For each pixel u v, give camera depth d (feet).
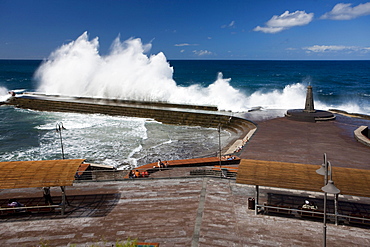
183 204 44.65
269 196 46.44
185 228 38.11
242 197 46.57
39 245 35.37
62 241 36.04
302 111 112.78
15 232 38.14
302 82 288.10
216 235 36.52
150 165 66.13
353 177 38.99
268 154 69.15
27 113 145.59
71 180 39.32
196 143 92.63
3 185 38.37
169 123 122.21
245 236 36.37
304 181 38.55
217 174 57.62
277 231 37.50
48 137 101.19
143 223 39.50
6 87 256.93
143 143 93.35
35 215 42.14
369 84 262.26
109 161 77.82
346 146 75.10
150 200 46.11
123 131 108.58
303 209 41.09
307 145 76.02
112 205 44.73
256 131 91.25
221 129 110.73
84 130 110.22
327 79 313.32
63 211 41.96
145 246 34.27
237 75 401.29
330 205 43.50
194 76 396.57
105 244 33.83
